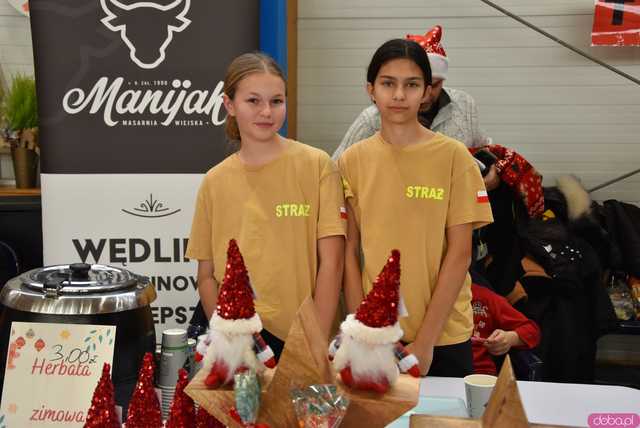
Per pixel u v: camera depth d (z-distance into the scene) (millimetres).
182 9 2252
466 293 1718
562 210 2969
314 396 913
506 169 2570
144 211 2359
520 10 3287
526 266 2760
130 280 1464
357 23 3365
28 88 3025
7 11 3289
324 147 3486
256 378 957
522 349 2262
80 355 1223
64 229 2365
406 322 1599
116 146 2326
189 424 1000
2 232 2947
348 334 953
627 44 3170
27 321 1329
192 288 2398
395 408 947
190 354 1379
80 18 2256
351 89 3426
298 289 1584
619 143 3357
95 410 941
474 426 995
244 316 982
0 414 1208
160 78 2289
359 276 1636
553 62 3309
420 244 1589
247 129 1506
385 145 1617
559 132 3375
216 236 1622
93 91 2295
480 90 3367
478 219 1603
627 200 3400
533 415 1341
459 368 1672
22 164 3029
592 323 2846
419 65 1514
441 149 1598
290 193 1580
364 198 1615
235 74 1503
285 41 2486
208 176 1641
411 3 3324
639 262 2996
